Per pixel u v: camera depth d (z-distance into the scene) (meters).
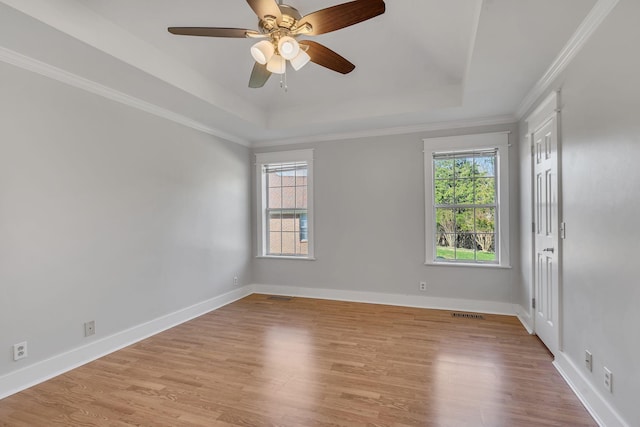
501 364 2.62
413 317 3.84
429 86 3.64
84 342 2.78
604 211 1.86
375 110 3.88
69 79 2.67
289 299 4.73
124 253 3.15
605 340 1.85
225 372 2.55
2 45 2.21
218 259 4.41
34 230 2.45
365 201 4.53
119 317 3.09
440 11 2.52
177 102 3.35
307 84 3.81
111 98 3.03
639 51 1.53
